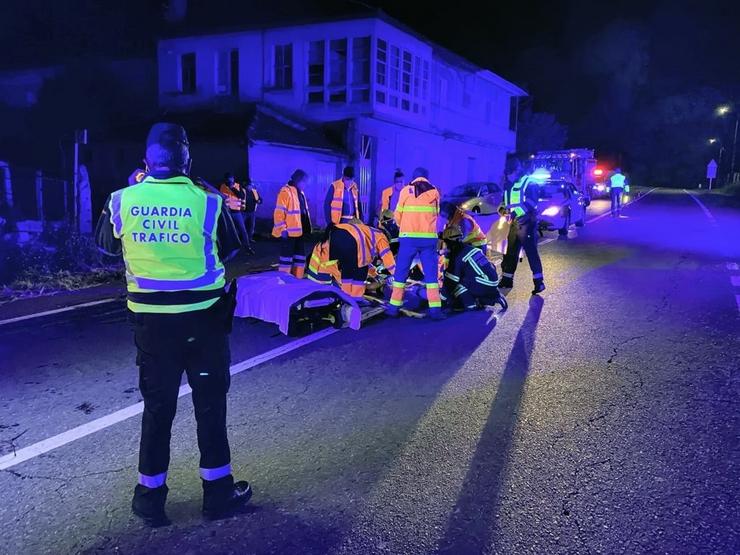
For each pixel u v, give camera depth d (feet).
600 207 91.56
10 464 12.07
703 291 28.07
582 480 11.34
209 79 68.85
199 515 10.39
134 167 63.62
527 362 18.01
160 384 9.89
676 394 15.40
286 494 10.97
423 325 22.36
